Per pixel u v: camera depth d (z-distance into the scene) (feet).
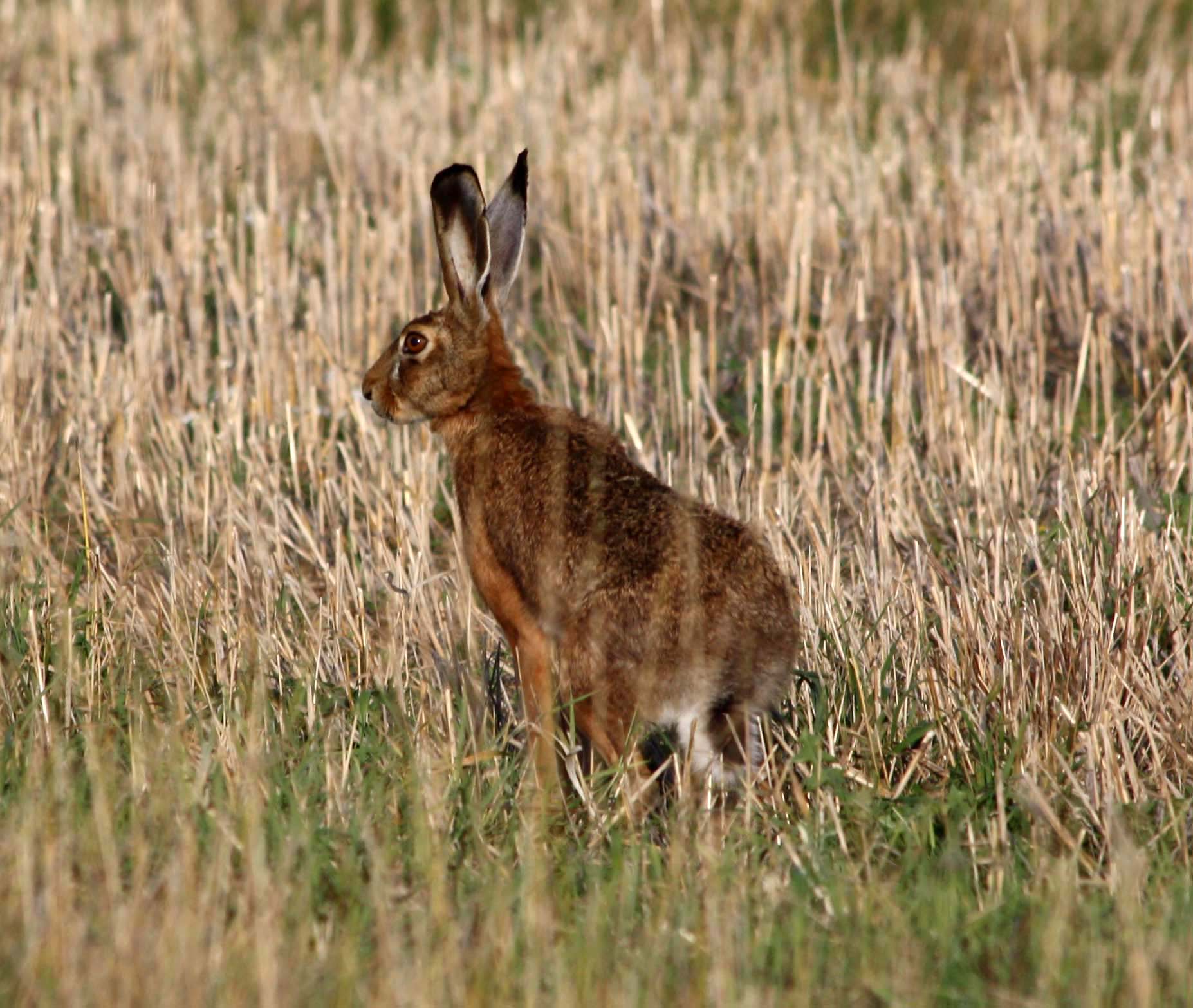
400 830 44.73
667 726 48.96
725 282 97.14
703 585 47.62
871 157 109.91
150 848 41.32
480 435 53.98
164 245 99.14
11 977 35.22
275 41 146.20
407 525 66.23
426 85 127.65
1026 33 145.48
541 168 111.34
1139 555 59.52
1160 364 84.89
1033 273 91.45
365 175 111.14
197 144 111.24
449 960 35.88
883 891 39.96
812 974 36.50
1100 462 67.77
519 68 131.34
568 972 35.88
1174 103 123.85
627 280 90.63
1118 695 51.88
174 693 51.72
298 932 37.01
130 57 129.08
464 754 49.39
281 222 96.63
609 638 48.49
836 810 45.06
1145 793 47.57
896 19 150.20
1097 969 36.09
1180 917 38.99
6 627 54.85
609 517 49.47
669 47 144.66
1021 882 42.19
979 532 66.03
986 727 51.60
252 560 65.10
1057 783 47.57
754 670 48.19
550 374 85.71
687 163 104.68
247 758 44.32
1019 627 53.21
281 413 79.51
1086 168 106.52
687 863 42.70
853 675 52.65
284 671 55.62
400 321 89.35
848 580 64.64
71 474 75.25
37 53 134.82
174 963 35.12
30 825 39.91
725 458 71.61
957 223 96.37
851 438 77.61
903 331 84.38
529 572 51.08
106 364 80.23
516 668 55.31
